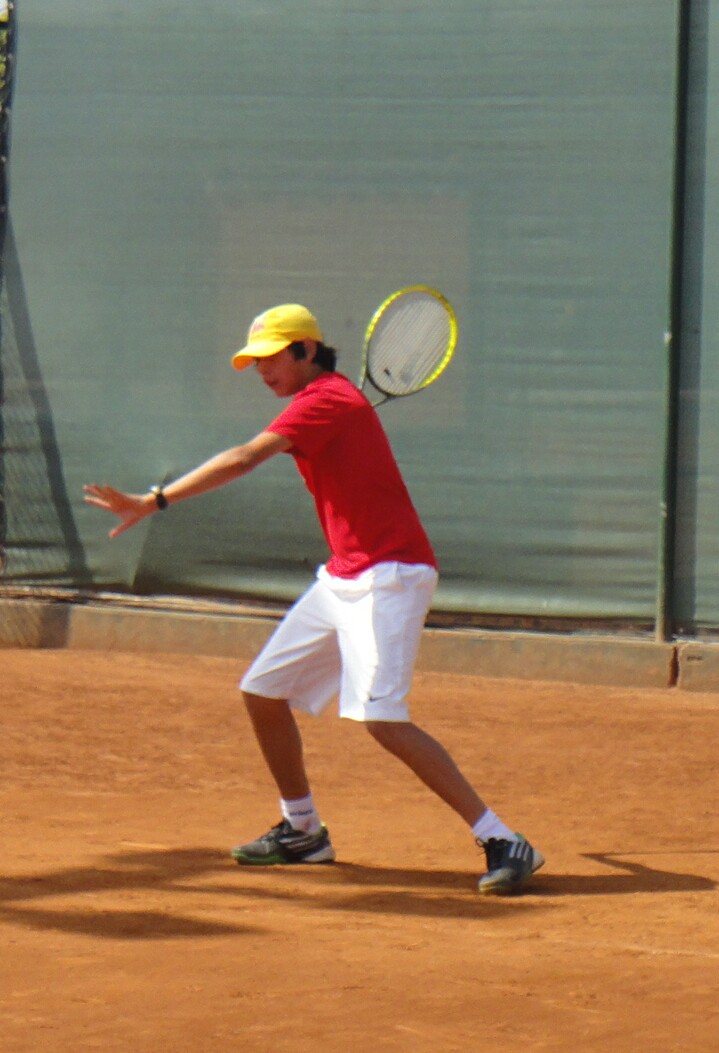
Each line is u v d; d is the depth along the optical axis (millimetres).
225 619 39375
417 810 25500
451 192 38031
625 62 36656
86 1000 15117
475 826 20297
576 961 16891
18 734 30500
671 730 32188
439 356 22922
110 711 32969
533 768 28844
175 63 39844
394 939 17781
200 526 40219
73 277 40906
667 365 36500
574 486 37438
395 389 22828
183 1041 13898
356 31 38438
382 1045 13859
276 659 21312
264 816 24828
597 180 37000
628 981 16078
